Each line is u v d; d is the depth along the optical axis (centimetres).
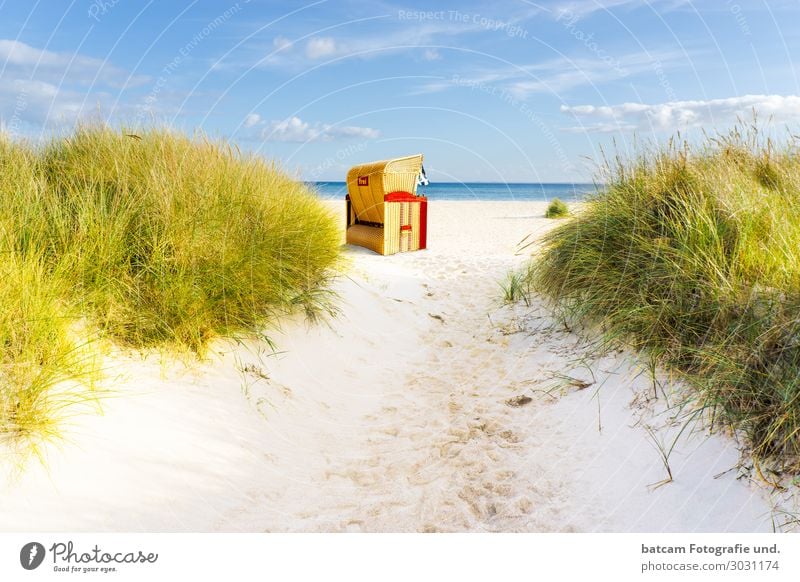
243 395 397
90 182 500
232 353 437
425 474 347
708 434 312
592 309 504
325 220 708
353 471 353
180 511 278
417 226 1013
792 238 411
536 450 360
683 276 429
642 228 519
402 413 438
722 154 582
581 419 380
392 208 962
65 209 449
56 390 310
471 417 416
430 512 308
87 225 433
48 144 595
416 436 397
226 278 457
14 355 309
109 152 570
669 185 544
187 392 372
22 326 321
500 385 467
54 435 281
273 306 504
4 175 464
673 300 422
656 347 399
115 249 427
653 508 287
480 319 638
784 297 363
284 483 329
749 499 270
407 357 561
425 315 667
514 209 2095
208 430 345
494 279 785
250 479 322
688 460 305
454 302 711
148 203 482
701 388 338
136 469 288
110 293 398
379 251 964
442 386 486
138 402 338
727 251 439
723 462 293
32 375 301
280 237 551
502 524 296
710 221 450
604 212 575
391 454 374
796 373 306
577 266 564
